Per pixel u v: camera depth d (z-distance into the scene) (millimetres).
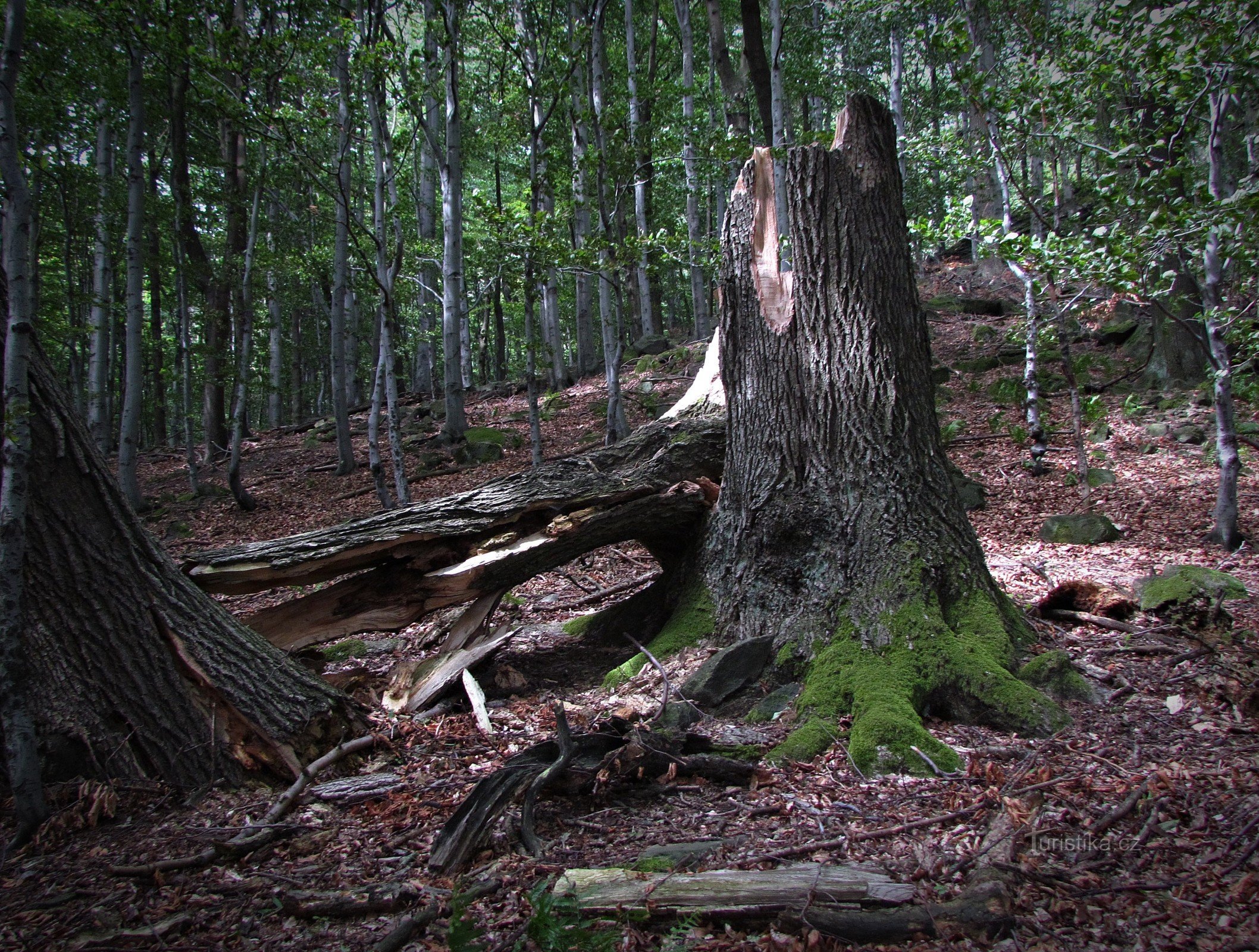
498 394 21703
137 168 11914
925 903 2773
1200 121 7734
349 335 22969
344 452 15547
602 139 11719
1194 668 4898
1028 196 8586
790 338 5383
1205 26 6598
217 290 18297
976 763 3867
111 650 4055
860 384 5219
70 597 4004
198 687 4188
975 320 18578
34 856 3541
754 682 4973
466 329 23750
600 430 15758
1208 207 6316
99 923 3016
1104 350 15539
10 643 3625
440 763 4344
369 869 3311
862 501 5117
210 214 17688
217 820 3797
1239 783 3447
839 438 5230
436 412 19984
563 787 3834
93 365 14586
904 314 5340
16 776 3619
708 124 19016
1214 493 9617
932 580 4910
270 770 4160
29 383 3947
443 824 3656
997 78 9008
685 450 6246
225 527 12750
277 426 25484
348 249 15234
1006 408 13797
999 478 11102
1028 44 8117
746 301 5605
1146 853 3025
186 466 19172
